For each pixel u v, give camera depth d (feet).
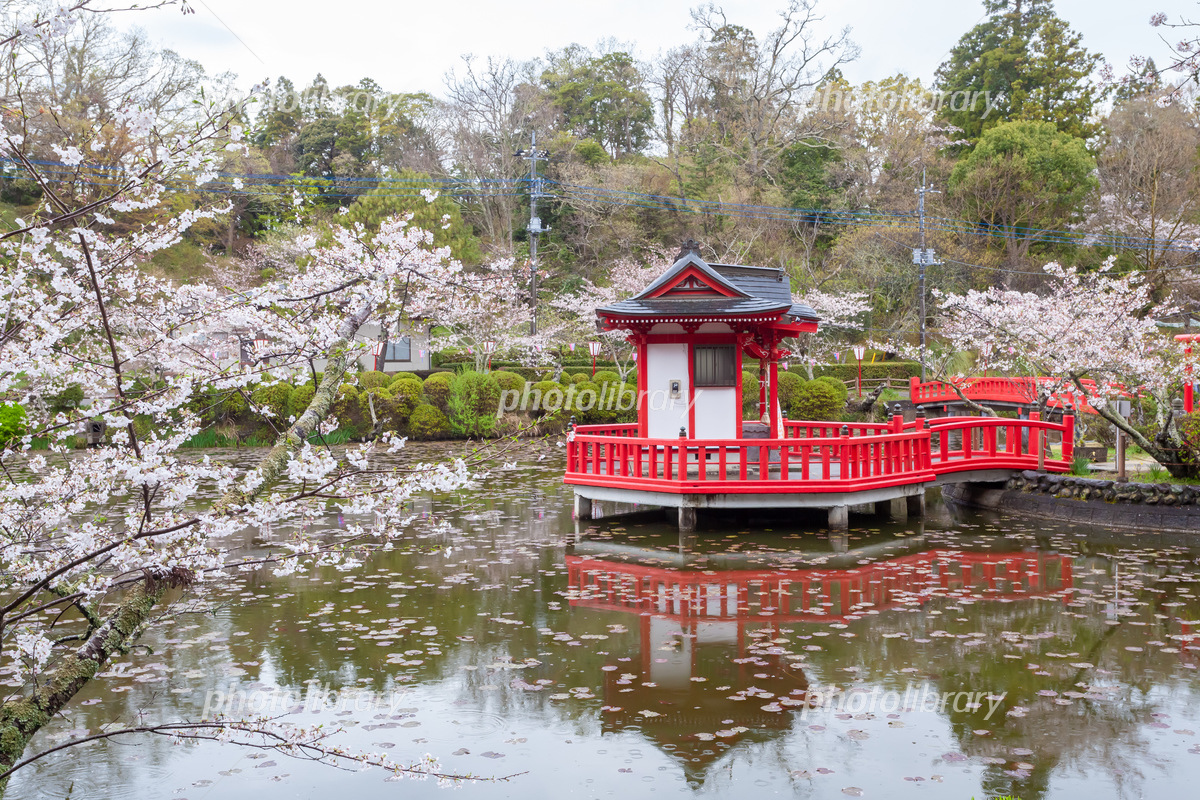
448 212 114.32
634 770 16.53
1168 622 25.91
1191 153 113.80
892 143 143.54
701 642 24.47
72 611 27.04
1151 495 41.37
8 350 12.48
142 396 12.77
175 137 12.14
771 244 127.54
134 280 17.11
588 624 26.37
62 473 13.55
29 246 13.25
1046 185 123.85
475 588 30.94
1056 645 23.81
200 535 12.42
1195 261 99.66
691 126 154.20
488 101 143.74
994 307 55.42
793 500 40.06
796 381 89.76
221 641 24.66
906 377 110.32
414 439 87.20
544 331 103.35
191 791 16.11
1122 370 46.26
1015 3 153.58
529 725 18.70
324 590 30.73
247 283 94.84
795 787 15.75
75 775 16.79
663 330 45.39
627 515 46.47
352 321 17.26
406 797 15.55
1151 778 15.97
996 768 16.44
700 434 45.27
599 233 134.41
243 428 80.48
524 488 58.90
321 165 145.28
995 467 47.91
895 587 30.68
